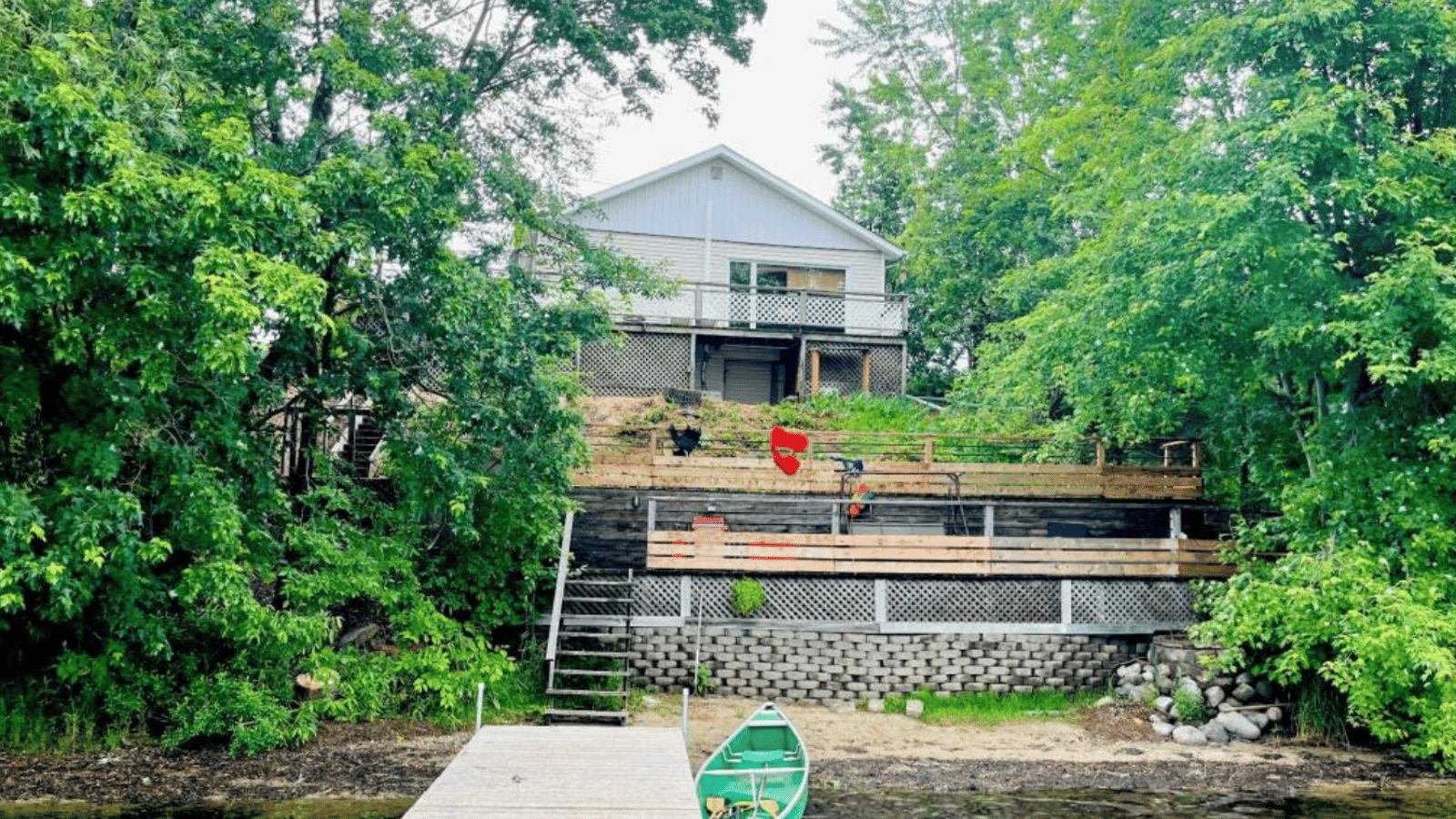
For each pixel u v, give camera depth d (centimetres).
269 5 1466
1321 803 1276
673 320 2731
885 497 2006
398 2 1866
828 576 1803
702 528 1784
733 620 1766
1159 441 2239
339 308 1530
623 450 2127
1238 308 1602
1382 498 1556
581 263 2027
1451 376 1357
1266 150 1578
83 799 1167
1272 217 1469
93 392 1259
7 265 1023
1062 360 1866
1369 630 1415
